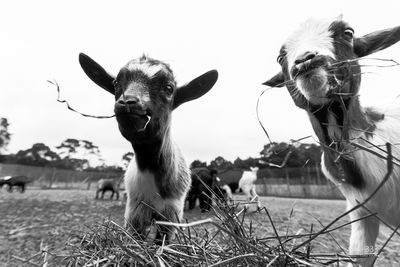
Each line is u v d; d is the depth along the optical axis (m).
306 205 2.32
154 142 0.42
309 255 0.29
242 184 2.49
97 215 1.38
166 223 0.26
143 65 0.41
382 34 0.39
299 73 0.33
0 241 0.83
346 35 0.37
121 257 0.29
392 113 0.41
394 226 0.37
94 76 0.50
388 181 0.35
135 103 0.36
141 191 0.45
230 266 0.27
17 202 2.08
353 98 0.36
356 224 0.39
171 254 0.30
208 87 0.51
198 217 1.23
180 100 0.51
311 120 0.39
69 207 1.80
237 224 0.32
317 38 0.36
